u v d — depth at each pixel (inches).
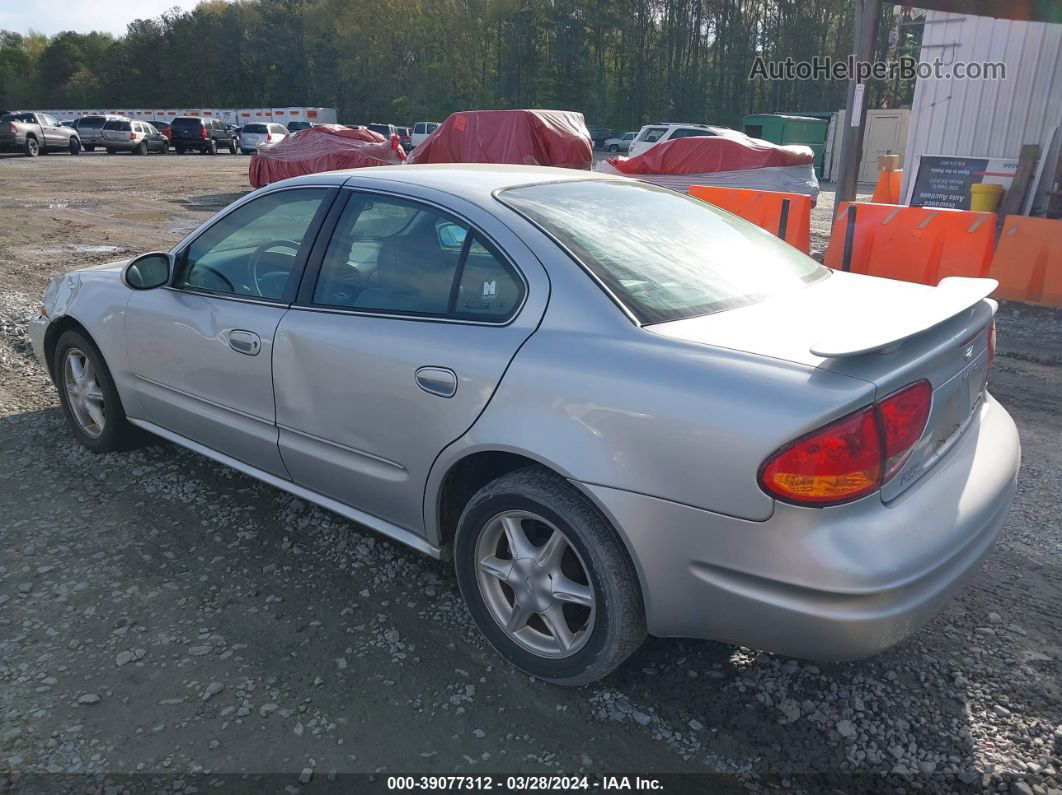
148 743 92.1
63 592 120.5
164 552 132.3
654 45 2778.1
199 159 1339.8
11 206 616.7
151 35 3516.2
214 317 134.3
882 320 93.1
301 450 125.1
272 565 129.1
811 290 112.5
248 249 134.7
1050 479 165.3
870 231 361.1
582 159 600.4
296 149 738.2
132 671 103.9
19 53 4121.6
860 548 80.6
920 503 88.0
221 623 114.2
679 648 110.0
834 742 94.0
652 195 131.1
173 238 481.4
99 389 165.2
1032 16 432.1
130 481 157.1
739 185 583.5
